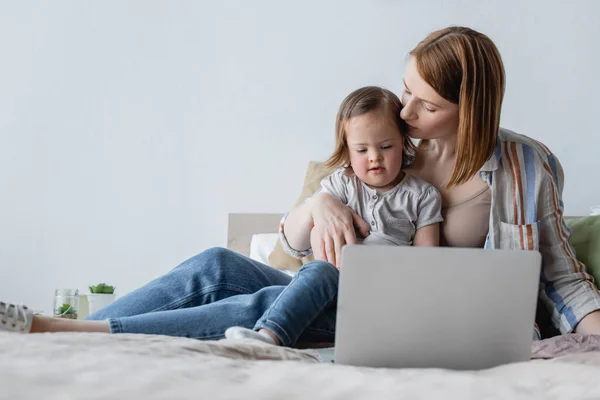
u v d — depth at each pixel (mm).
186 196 3146
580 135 2912
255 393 493
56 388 459
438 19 3023
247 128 3127
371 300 932
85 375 493
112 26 3236
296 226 1843
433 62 1650
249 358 856
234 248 3014
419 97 1701
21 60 3270
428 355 945
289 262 2418
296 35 3113
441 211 1875
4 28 3287
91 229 3193
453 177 1746
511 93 2959
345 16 3084
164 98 3188
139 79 3207
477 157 1705
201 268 1563
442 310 935
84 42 3248
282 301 1275
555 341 1404
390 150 1781
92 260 3184
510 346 949
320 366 627
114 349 649
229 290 1562
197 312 1355
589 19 2936
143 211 3170
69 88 3242
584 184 2896
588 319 1709
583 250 2031
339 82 3080
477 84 1654
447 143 1851
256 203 3104
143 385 479
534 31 2957
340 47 3082
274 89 3117
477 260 933
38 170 3227
